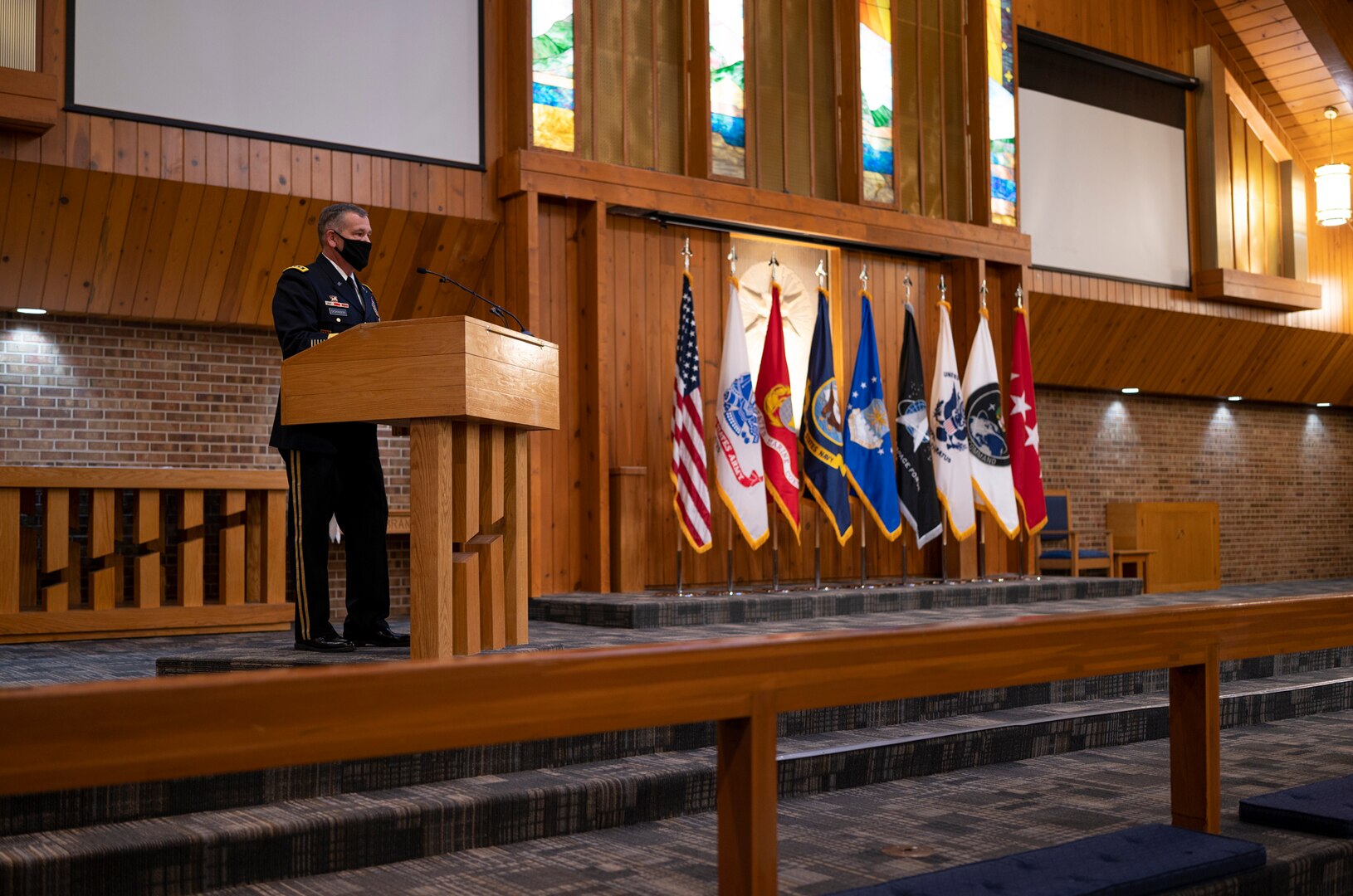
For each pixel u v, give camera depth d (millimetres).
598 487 7164
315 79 6602
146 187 6066
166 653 4953
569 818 3115
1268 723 4980
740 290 8023
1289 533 12344
